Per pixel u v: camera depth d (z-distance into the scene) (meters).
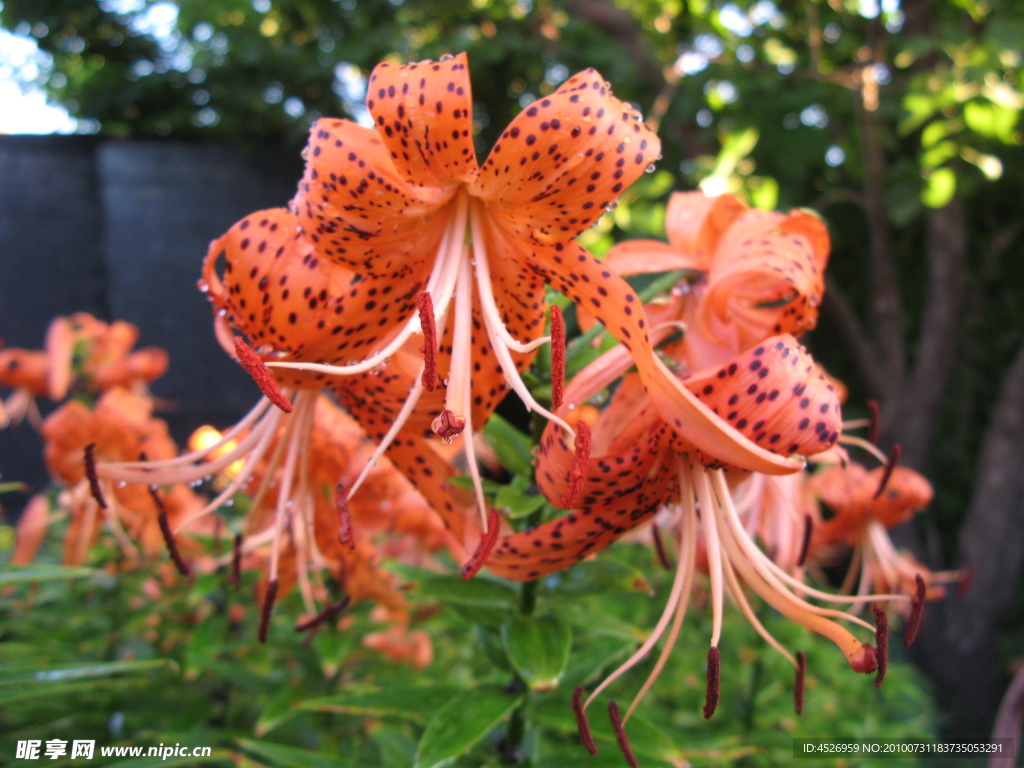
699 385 0.17
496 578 0.22
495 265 0.19
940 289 0.81
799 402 0.17
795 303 0.20
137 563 0.34
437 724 0.19
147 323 0.82
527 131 0.16
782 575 0.19
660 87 0.73
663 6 0.83
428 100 0.16
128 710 0.30
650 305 0.22
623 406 0.20
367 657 0.33
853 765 0.41
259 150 0.86
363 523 0.29
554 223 0.17
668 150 0.75
